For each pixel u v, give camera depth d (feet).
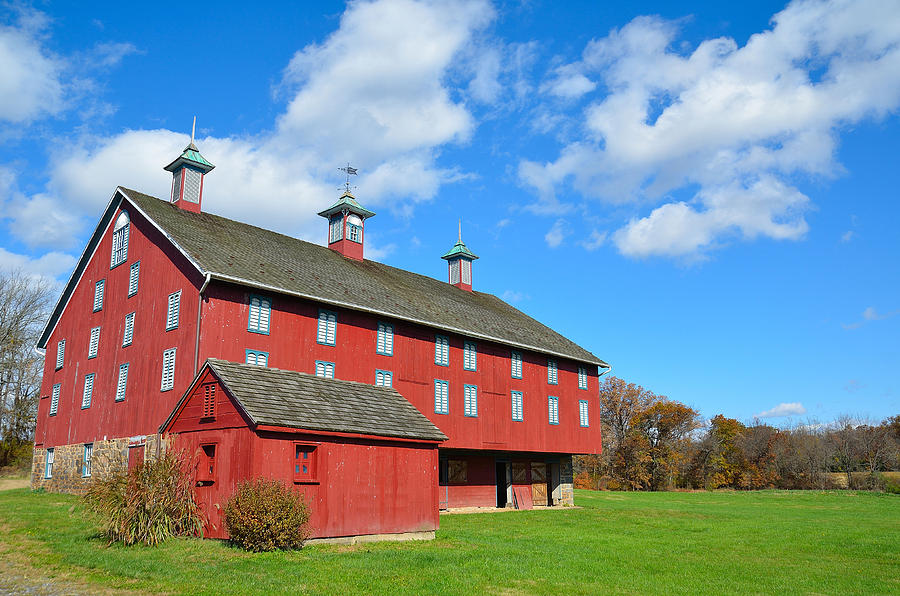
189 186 82.99
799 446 240.73
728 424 240.12
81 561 37.42
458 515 82.28
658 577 43.01
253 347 65.62
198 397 50.96
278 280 69.36
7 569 35.76
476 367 92.48
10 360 137.39
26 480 112.47
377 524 52.39
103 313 80.43
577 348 117.19
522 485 108.06
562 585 38.06
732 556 55.21
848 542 67.00
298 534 44.29
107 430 73.87
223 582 33.45
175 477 46.44
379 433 53.36
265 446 45.55
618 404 231.09
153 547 42.27
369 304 78.02
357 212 101.86
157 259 71.51
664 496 158.61
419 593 33.53
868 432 231.09
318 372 71.00
